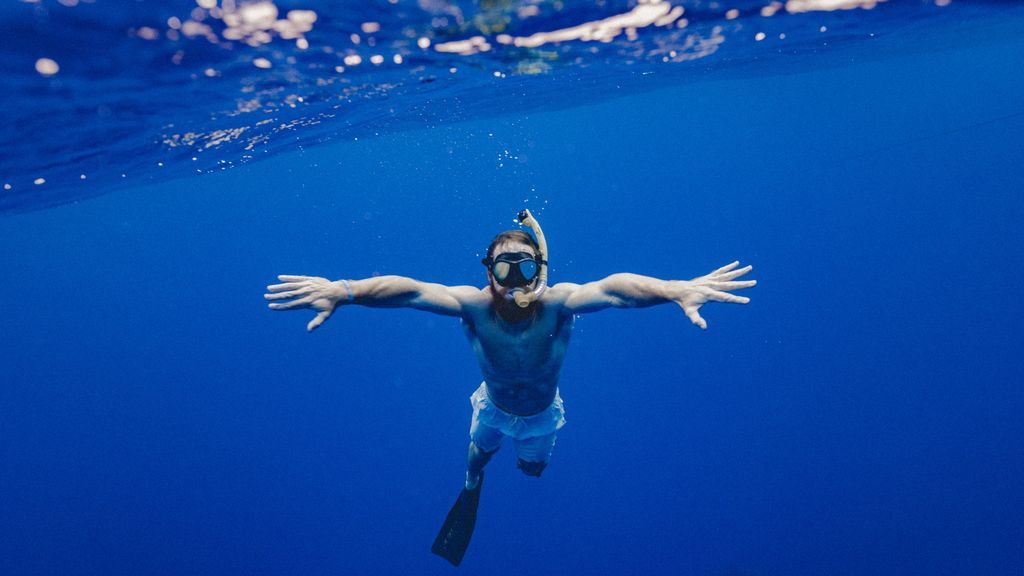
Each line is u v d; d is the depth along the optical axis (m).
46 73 4.54
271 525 34.62
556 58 7.81
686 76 14.52
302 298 3.46
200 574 30.47
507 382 4.46
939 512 23.89
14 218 18.00
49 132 6.48
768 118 43.00
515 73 8.68
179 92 6.00
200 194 30.25
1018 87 42.16
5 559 32.19
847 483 27.12
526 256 3.68
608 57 8.56
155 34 4.23
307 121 9.95
